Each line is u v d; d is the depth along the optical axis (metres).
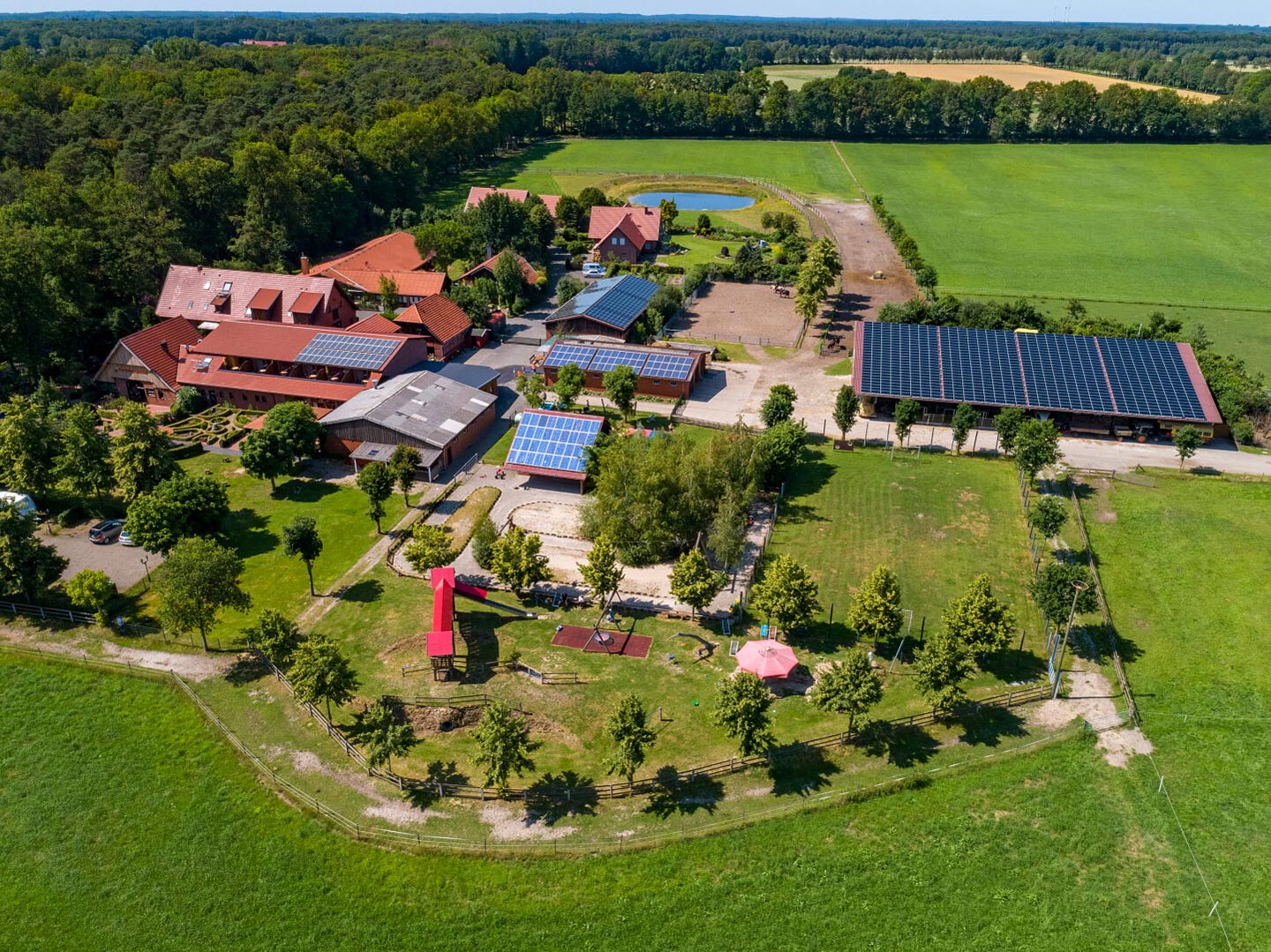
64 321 117.88
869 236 189.12
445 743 59.09
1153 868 49.25
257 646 65.56
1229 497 87.12
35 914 48.41
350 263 153.88
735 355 129.62
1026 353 107.56
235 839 52.47
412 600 74.19
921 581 75.19
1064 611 63.69
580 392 112.81
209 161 157.62
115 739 60.16
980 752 57.31
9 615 72.69
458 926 47.03
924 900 47.69
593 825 52.62
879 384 106.50
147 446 84.50
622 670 65.44
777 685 63.88
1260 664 64.69
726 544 73.50
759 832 51.88
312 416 95.69
